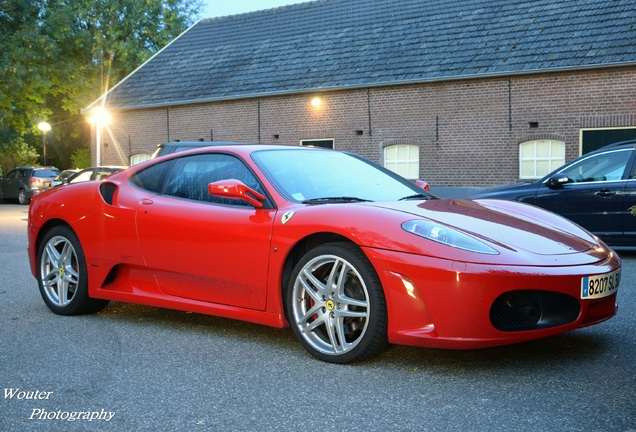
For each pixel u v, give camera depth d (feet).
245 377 10.62
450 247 10.32
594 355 11.53
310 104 65.00
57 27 102.78
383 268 10.57
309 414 8.96
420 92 58.23
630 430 8.17
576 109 50.93
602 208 25.77
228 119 71.26
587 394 9.53
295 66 68.85
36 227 15.93
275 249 11.89
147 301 14.03
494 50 56.13
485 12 61.26
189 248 13.17
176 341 12.91
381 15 69.31
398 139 59.67
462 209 12.30
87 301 15.14
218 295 12.97
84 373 10.93
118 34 113.70
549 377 10.35
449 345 10.23
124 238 14.26
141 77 82.23
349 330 11.37
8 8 98.12
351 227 11.00
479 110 55.26
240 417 8.91
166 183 14.30
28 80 98.53
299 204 12.15
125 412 9.15
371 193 13.19
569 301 10.65
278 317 12.03
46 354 12.08
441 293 10.18
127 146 79.87
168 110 76.07
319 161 13.91
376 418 8.77
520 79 53.16
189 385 10.26
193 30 86.89
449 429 8.36
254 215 12.39
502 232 11.19
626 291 17.58
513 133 53.72
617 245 25.72
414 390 9.86
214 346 12.51
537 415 8.76
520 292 10.40
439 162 57.52
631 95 48.67
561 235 11.76
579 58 50.78
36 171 84.43
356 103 62.08
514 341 10.29
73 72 105.81
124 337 13.28
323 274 11.68
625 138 49.26
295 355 11.85
